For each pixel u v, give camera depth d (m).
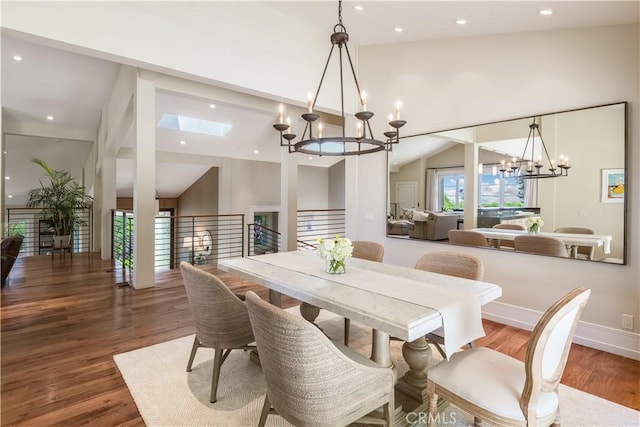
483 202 3.37
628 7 2.36
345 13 3.29
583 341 2.81
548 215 2.96
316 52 4.00
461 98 3.51
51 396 2.05
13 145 7.57
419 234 3.89
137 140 4.16
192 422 1.83
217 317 2.00
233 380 2.24
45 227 8.12
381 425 1.74
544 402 1.34
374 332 1.82
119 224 6.12
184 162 7.88
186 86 4.42
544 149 2.97
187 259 9.98
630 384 2.22
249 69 3.48
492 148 3.29
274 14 3.65
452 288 1.96
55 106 6.43
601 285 2.72
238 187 8.72
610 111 2.65
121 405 1.97
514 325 3.21
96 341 2.82
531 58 3.06
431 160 3.75
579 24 2.74
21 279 4.83
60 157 8.49
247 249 8.77
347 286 2.00
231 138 7.27
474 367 1.55
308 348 1.26
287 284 2.05
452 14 2.97
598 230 2.71
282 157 6.04
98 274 5.16
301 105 4.09
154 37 2.94
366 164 4.38
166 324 3.19
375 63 4.16
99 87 6.00
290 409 1.39
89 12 2.64
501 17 2.86
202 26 3.20
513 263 3.20
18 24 2.37
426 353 2.04
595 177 2.71
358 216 4.50
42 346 2.72
